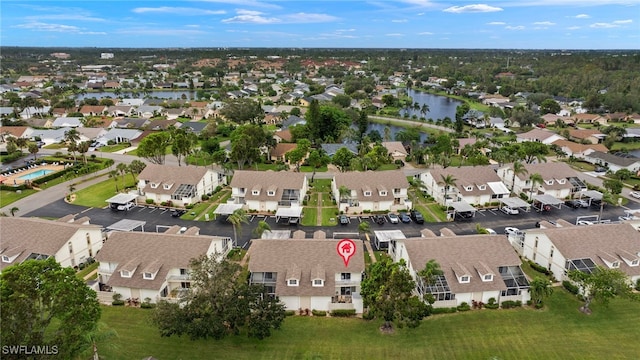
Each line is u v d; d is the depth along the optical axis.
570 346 52.59
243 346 51.97
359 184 100.00
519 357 50.62
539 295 58.44
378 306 52.47
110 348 50.44
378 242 78.88
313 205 101.81
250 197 97.06
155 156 127.19
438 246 65.50
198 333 48.62
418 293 62.25
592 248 67.75
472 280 61.44
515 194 110.12
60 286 40.06
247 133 141.25
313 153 128.88
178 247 65.81
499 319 58.12
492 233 80.75
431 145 161.88
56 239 69.38
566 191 105.56
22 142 148.25
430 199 105.25
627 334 55.06
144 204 101.06
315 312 59.34
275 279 62.44
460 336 54.44
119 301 60.97
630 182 120.31
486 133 193.00
